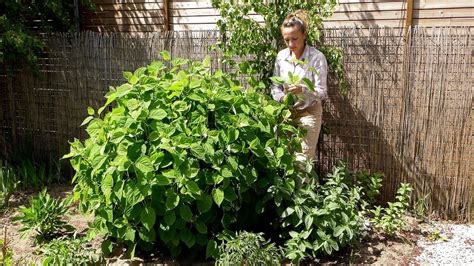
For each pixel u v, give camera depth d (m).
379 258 3.37
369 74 4.37
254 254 2.83
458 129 4.14
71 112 5.62
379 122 4.41
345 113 4.52
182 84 3.23
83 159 3.32
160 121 3.16
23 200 4.76
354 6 4.69
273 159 3.27
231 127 3.15
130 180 3.01
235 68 4.73
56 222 3.71
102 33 5.67
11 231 3.94
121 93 3.15
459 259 3.38
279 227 3.47
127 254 3.38
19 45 4.86
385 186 4.49
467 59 4.01
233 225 3.37
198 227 3.14
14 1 5.20
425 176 4.32
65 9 5.97
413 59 4.19
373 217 4.19
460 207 4.25
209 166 3.18
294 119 3.93
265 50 4.36
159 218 3.19
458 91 4.09
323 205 3.33
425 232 3.89
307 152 3.96
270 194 3.25
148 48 5.14
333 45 4.42
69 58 5.50
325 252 3.31
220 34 4.62
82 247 3.30
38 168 5.68
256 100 3.46
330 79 4.51
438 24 4.41
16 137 6.03
